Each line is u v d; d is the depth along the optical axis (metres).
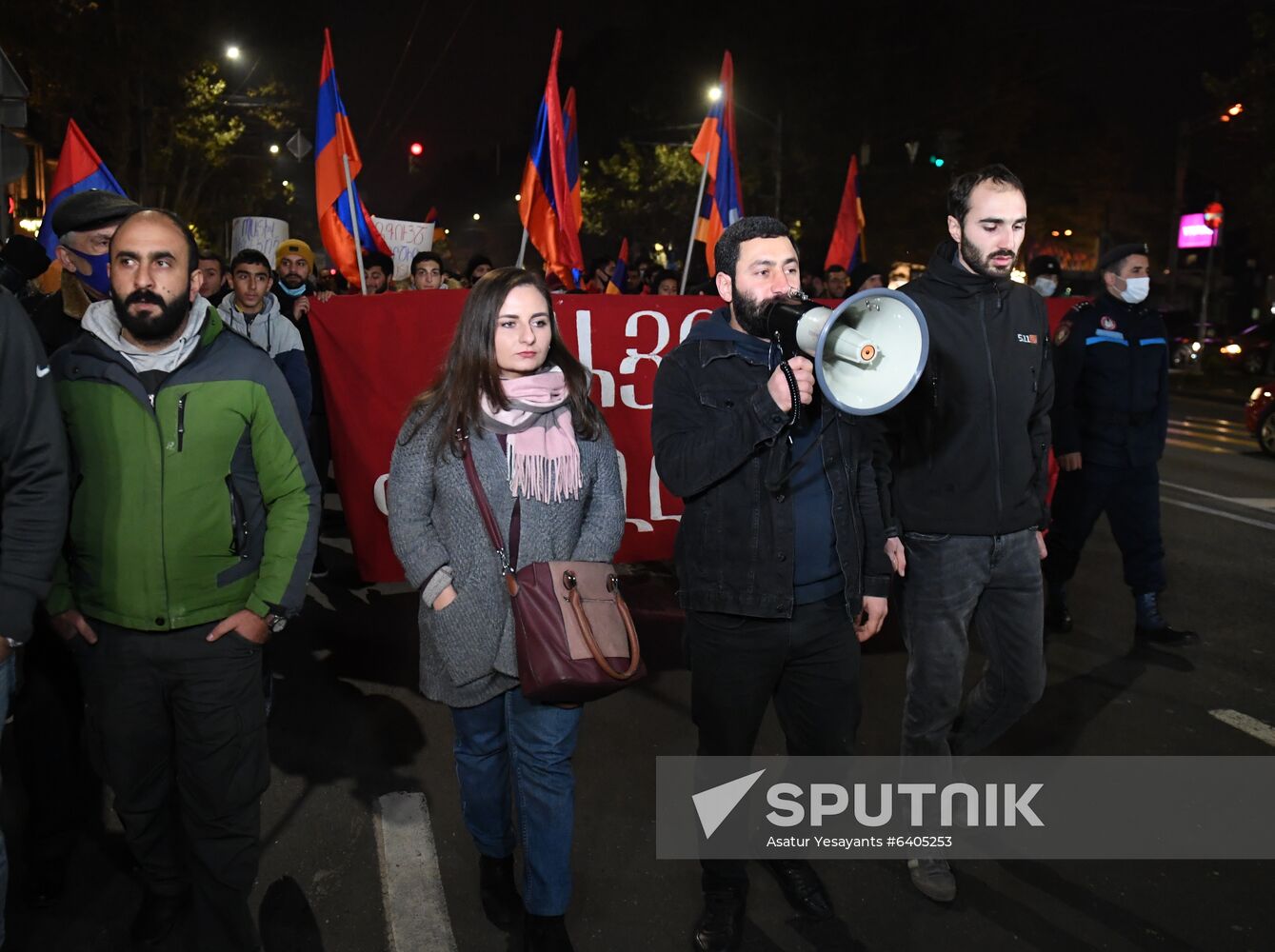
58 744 3.10
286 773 3.92
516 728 2.79
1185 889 3.20
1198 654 5.23
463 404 2.72
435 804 3.70
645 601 5.81
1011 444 3.19
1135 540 5.35
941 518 3.18
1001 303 3.23
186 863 3.08
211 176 36.81
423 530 2.76
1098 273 5.26
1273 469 11.07
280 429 2.70
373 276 8.34
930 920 3.05
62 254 3.12
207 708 2.67
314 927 3.00
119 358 2.54
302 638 5.34
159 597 2.58
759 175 36.56
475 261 9.67
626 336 4.97
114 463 2.56
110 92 22.42
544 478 2.73
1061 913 3.09
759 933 2.99
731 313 2.90
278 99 32.22
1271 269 25.30
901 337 2.36
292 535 2.70
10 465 2.28
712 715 2.92
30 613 2.29
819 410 2.82
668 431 2.83
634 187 41.47
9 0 16.66
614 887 3.22
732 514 2.80
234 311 5.52
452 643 2.74
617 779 3.91
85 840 3.49
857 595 2.85
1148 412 5.23
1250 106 22.16
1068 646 5.34
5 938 2.96
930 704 3.29
